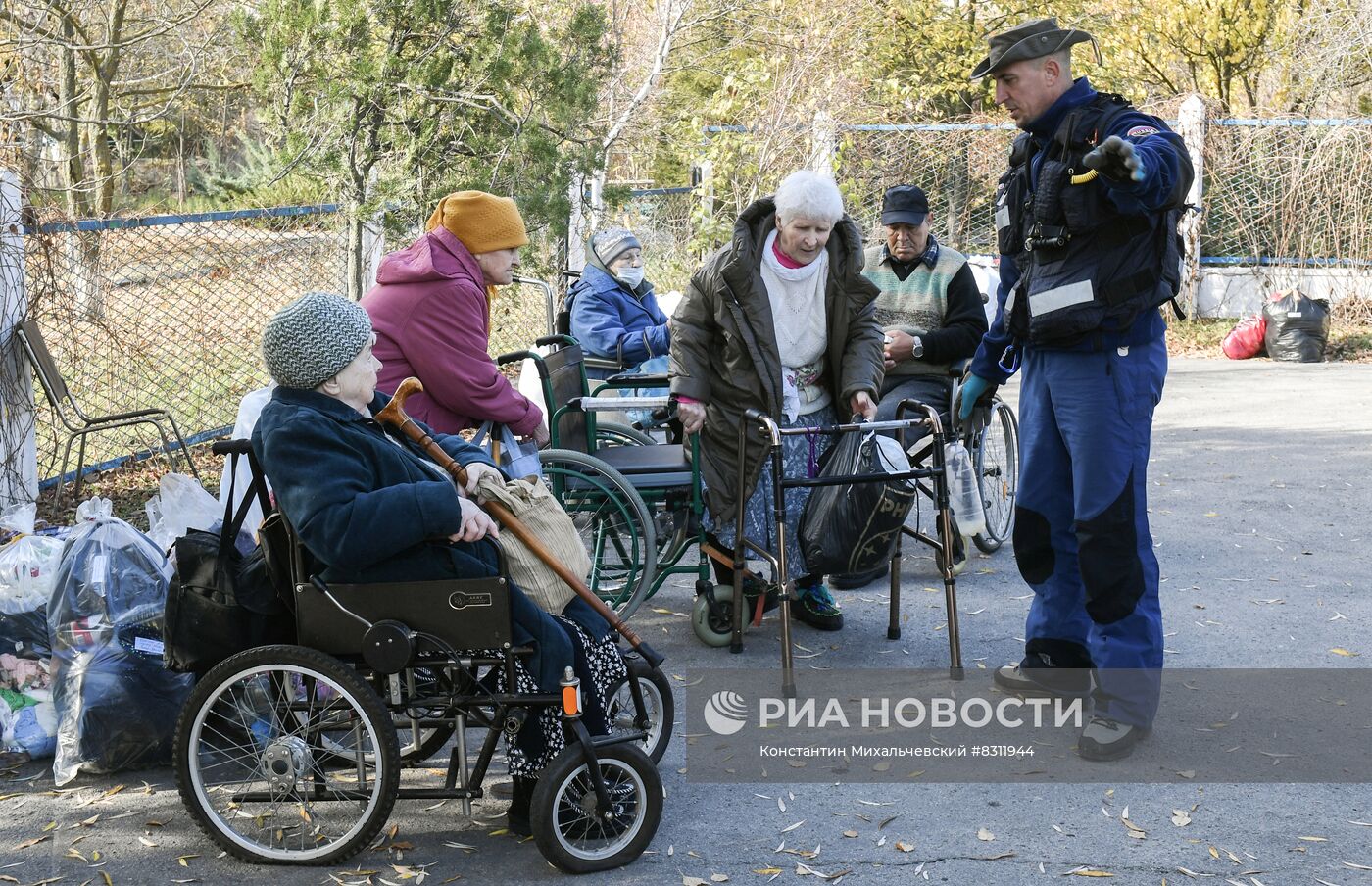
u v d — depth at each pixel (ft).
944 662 15.85
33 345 20.42
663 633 17.01
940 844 11.30
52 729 13.06
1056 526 14.10
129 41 34.50
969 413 15.43
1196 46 50.67
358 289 26.71
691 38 49.83
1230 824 11.59
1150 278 12.80
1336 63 48.62
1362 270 43.91
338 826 11.50
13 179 20.42
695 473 16.08
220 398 26.53
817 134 42.45
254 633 11.03
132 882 10.72
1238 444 28.30
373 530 10.30
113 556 12.97
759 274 15.42
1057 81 13.11
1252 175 44.45
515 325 33.55
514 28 27.35
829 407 16.29
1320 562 19.84
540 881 10.69
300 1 24.82
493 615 10.69
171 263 25.64
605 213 35.76
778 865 10.96
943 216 45.96
